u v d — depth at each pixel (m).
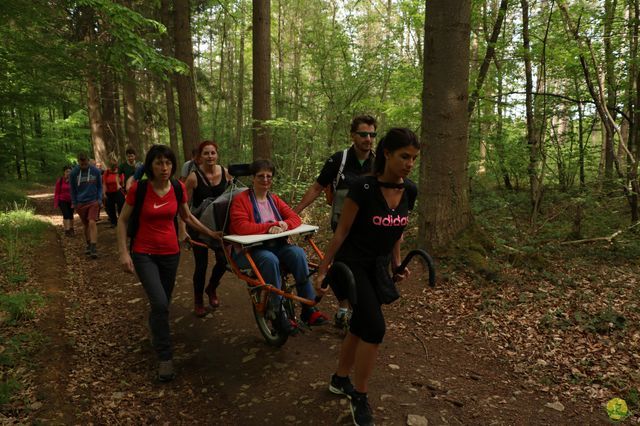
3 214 10.25
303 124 9.04
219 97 22.25
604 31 8.08
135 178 7.04
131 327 4.68
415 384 3.32
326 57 11.57
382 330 2.62
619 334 3.97
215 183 4.71
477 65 10.98
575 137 9.42
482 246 5.75
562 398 3.16
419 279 5.32
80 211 7.62
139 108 21.50
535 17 8.92
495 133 9.45
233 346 4.12
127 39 7.67
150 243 3.70
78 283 6.20
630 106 8.68
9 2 7.73
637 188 7.06
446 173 5.62
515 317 4.41
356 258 2.71
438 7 5.34
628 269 5.71
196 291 4.78
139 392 3.44
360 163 4.06
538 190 7.04
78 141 26.45
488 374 3.50
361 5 13.91
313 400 3.17
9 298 4.76
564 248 6.50
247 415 3.09
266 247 3.90
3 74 9.78
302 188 9.34
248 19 21.58
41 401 3.18
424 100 5.67
